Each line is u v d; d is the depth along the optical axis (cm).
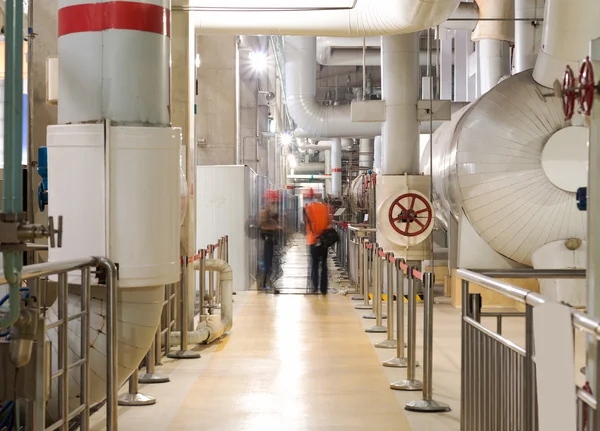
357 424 574
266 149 2939
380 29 999
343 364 802
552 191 1029
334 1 959
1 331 416
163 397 659
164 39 506
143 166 489
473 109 1075
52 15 855
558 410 279
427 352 620
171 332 864
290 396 663
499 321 491
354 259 1631
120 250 487
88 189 485
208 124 1752
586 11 762
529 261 1083
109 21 487
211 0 954
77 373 494
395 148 1366
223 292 996
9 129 333
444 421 580
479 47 1789
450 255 1255
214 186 1498
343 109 2158
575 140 1023
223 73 1752
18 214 334
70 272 488
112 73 488
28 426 365
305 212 1504
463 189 1077
